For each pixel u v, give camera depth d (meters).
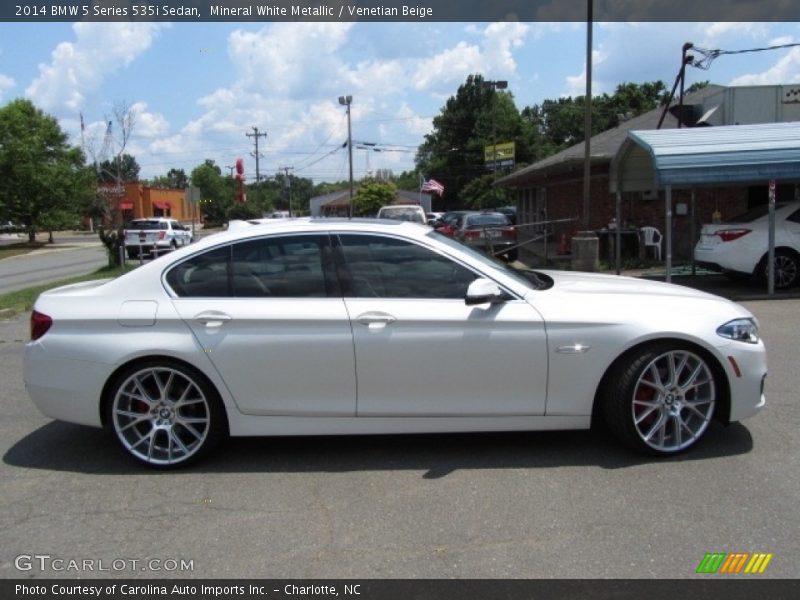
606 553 3.39
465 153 79.25
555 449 4.76
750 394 4.56
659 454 4.52
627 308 4.50
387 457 4.71
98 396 4.54
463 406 4.50
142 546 3.60
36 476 4.56
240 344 4.46
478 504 3.95
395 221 5.08
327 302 4.51
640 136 12.48
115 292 4.64
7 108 42.84
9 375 7.45
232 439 5.14
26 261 32.81
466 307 4.47
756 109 20.75
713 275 14.35
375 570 3.30
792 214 11.99
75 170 45.69
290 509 3.97
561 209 24.61
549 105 85.25
